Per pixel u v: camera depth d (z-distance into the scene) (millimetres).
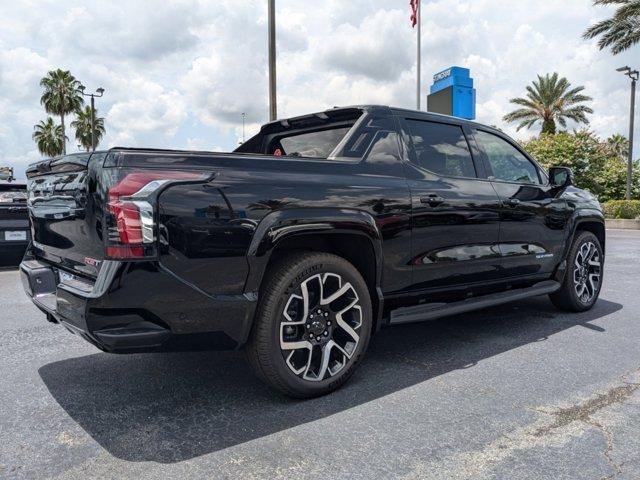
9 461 2236
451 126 3906
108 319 2291
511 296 4070
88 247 2490
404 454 2258
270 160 2771
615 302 5375
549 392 2932
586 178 32938
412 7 20578
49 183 2936
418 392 2955
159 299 2355
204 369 3393
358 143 3258
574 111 36281
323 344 2889
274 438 2418
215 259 2484
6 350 3871
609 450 2270
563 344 3863
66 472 2145
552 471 2105
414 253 3316
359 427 2520
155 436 2453
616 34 19594
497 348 3787
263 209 2627
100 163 2365
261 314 2662
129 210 2273
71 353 3789
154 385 3117
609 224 21969
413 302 3438
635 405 2738
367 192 3064
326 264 2838
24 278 3160
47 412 2738
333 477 2082
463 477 2074
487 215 3793
